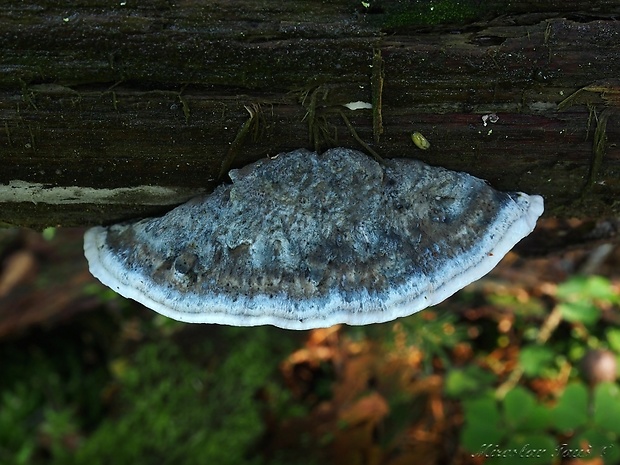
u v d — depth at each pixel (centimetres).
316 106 10
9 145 10
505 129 10
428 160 10
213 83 10
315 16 9
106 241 11
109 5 9
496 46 10
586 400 15
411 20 9
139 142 10
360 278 10
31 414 21
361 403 18
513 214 10
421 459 18
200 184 11
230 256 10
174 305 10
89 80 10
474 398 17
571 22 9
